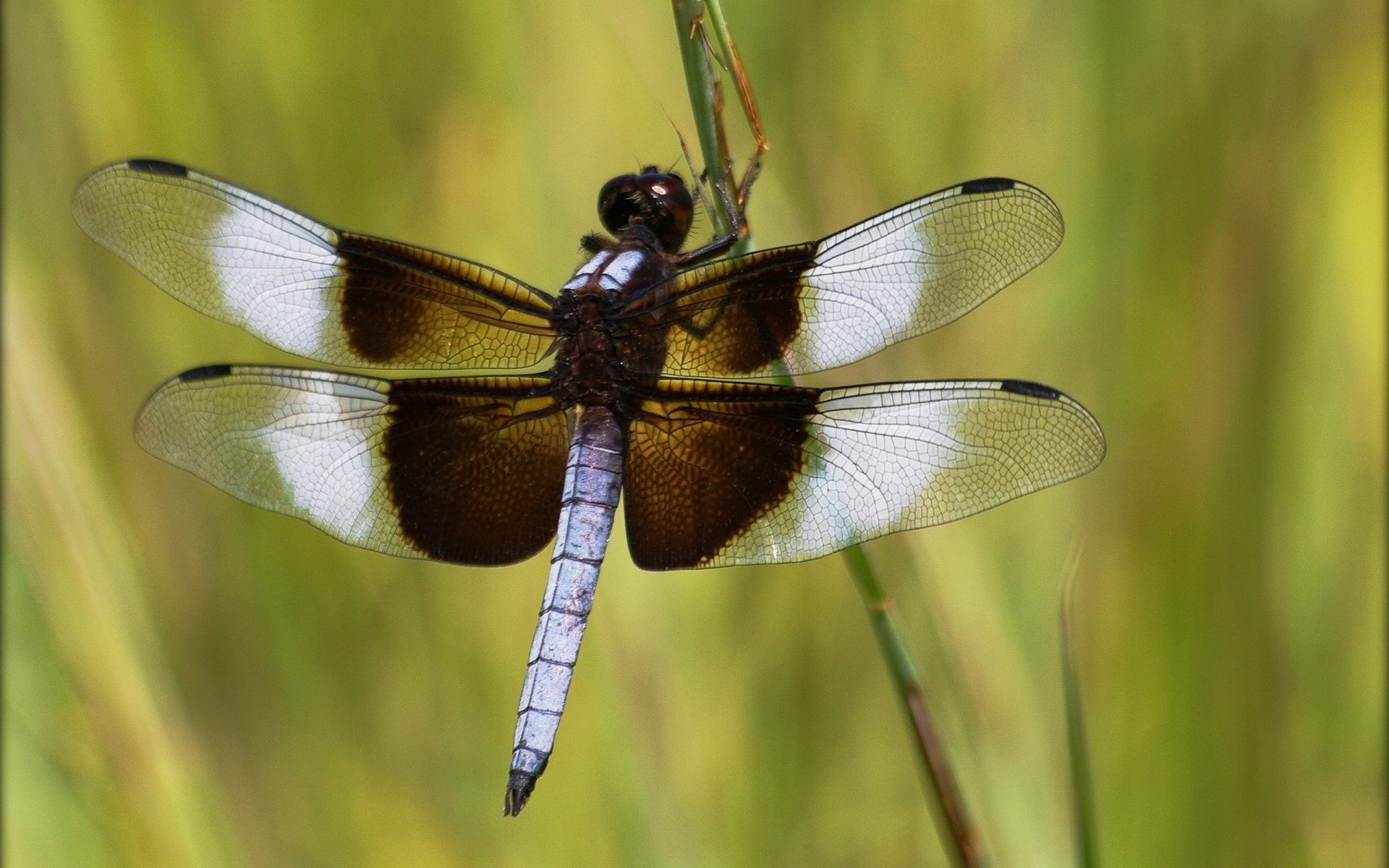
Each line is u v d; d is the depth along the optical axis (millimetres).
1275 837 790
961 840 743
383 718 801
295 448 757
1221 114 799
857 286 757
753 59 799
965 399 751
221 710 796
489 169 801
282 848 791
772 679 798
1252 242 798
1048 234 752
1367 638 793
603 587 789
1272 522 795
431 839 795
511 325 763
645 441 759
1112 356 801
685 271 758
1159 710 791
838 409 754
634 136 798
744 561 754
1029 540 797
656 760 788
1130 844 788
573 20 799
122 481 800
